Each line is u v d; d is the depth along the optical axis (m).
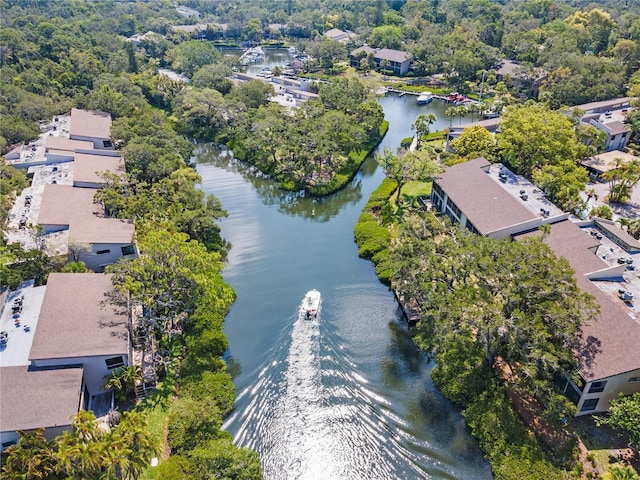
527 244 58.81
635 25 178.50
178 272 59.62
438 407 55.72
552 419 51.00
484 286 56.91
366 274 79.19
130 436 40.09
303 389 58.12
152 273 60.25
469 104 156.62
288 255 84.88
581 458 47.56
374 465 49.66
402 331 67.06
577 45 176.75
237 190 110.06
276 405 56.16
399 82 183.00
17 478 39.72
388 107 160.62
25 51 142.62
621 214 86.56
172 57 192.38
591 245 69.62
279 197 107.12
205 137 137.00
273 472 49.00
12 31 143.25
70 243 69.62
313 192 105.62
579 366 49.72
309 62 196.38
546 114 105.06
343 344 64.75
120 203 80.56
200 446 47.81
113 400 53.16
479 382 54.69
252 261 83.19
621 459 47.25
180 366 59.06
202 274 65.69
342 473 48.91
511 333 51.31
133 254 73.81
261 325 68.00
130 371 52.56
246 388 58.31
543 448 48.84
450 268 61.09
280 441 52.03
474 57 171.50
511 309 53.69
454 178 91.19
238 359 62.41
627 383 50.03
